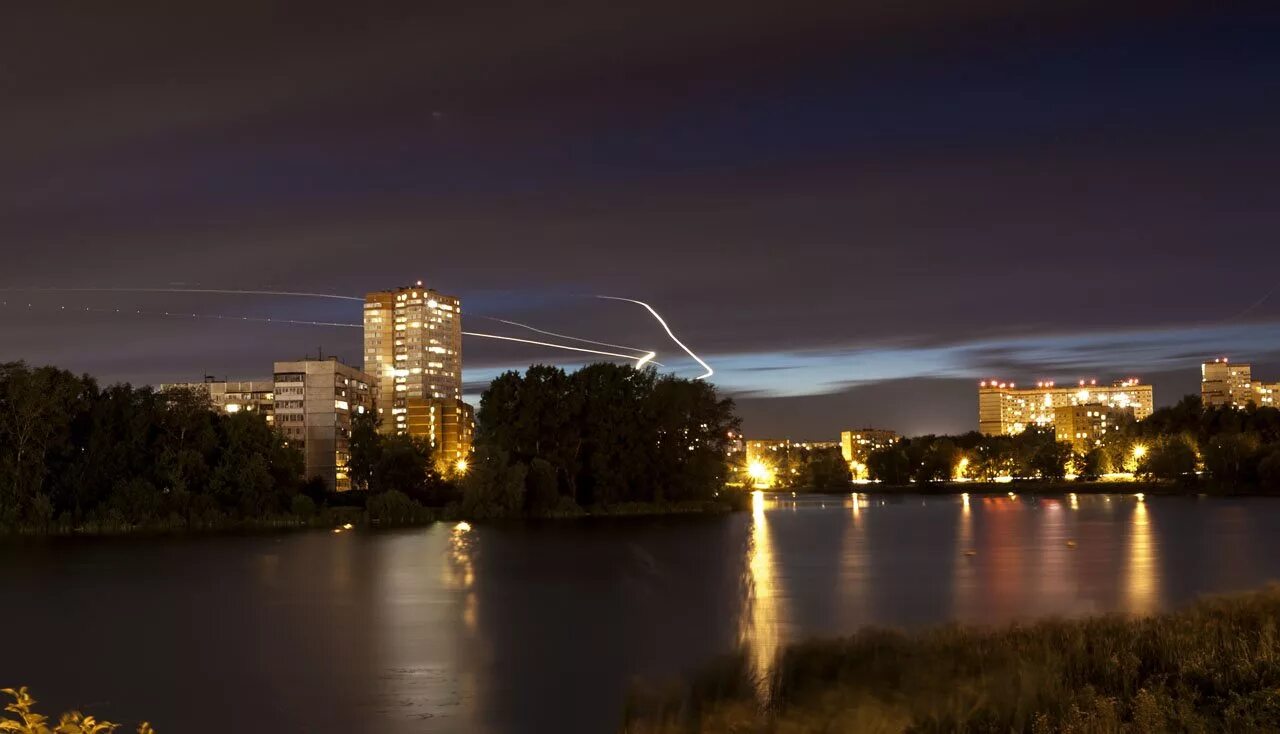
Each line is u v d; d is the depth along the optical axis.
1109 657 38.69
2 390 166.38
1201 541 135.62
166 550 134.12
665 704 37.72
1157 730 29.20
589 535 159.50
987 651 41.62
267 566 115.12
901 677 37.03
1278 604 47.50
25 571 110.62
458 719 48.34
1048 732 29.69
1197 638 40.72
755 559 122.19
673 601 86.50
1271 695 31.58
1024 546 133.75
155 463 173.62
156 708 52.06
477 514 193.12
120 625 76.38
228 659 63.28
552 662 60.81
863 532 165.62
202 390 199.00
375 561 120.44
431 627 73.94
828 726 32.00
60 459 171.12
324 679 57.12
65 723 18.58
